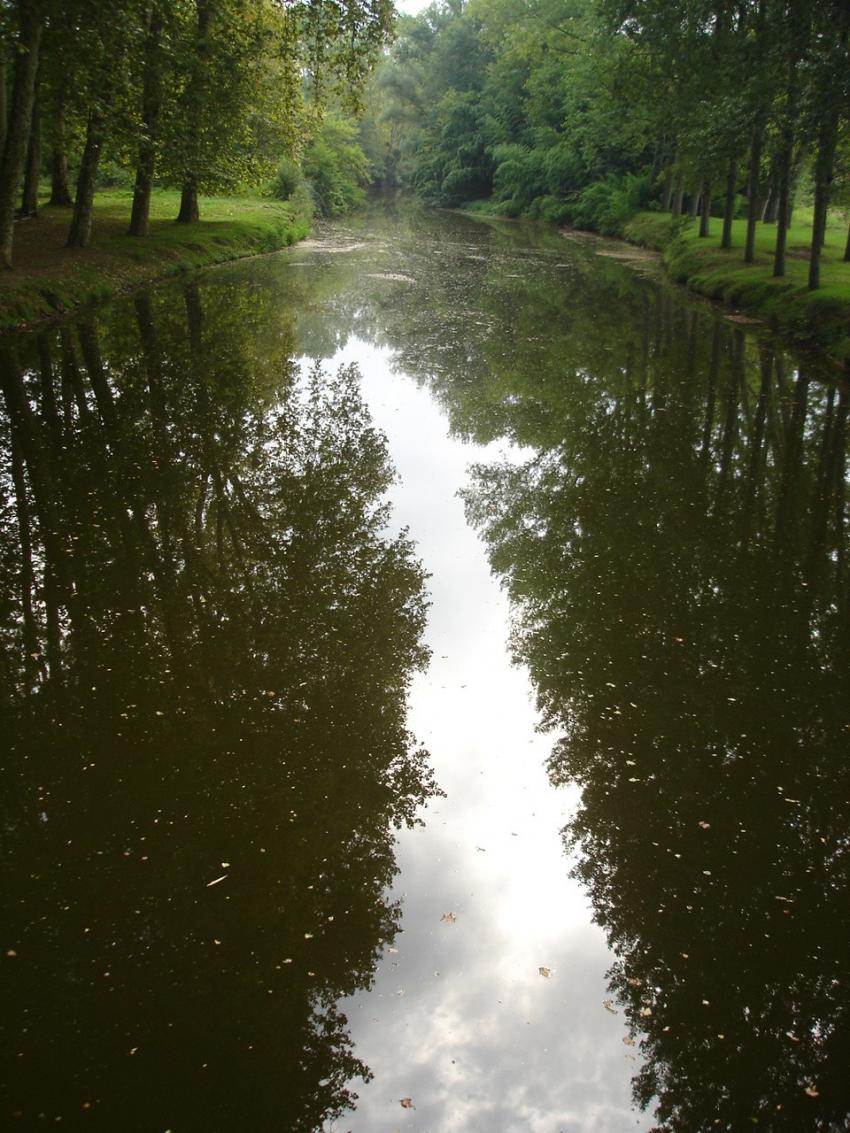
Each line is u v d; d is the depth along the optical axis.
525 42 53.50
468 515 10.47
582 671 7.18
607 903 4.88
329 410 14.26
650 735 6.36
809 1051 4.05
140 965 4.27
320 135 56.88
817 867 5.14
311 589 8.40
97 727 6.12
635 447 12.77
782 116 19.53
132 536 9.12
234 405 13.94
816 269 20.14
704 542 9.57
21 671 6.75
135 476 10.66
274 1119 3.56
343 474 11.47
